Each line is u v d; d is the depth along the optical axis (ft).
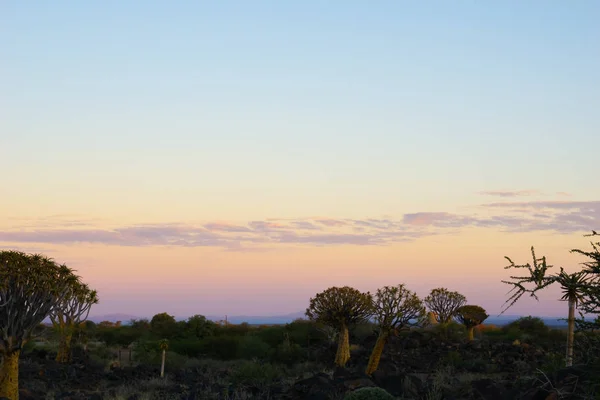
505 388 62.08
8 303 65.46
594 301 28.37
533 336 161.68
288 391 71.82
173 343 146.72
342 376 76.18
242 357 138.41
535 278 27.14
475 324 153.58
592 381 35.22
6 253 66.85
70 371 97.19
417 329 147.02
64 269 70.69
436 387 66.85
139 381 93.71
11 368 65.57
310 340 157.17
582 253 28.68
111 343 185.26
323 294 113.39
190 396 73.41
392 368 98.22
